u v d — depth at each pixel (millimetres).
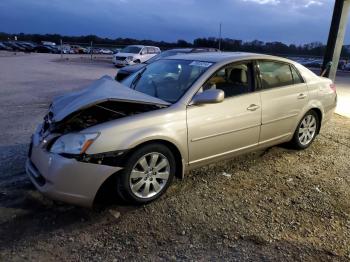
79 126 3584
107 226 3332
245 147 4539
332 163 5109
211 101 3834
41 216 3457
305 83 5277
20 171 4473
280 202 3887
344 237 3277
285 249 3059
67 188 3301
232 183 4305
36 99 10180
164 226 3355
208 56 4691
